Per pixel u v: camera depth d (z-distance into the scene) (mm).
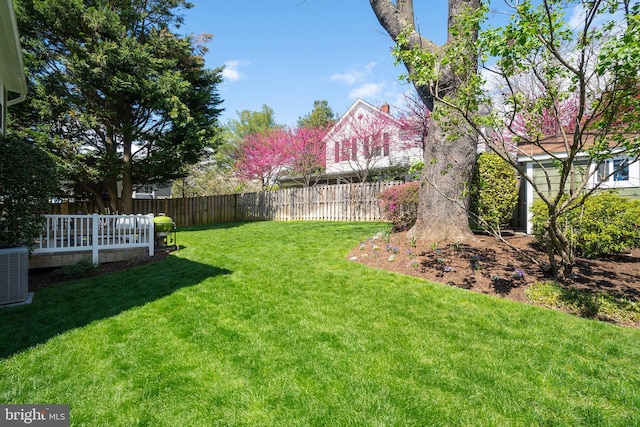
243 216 15328
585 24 2811
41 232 4887
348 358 2514
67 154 9836
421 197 6180
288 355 2566
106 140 11102
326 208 12367
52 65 9594
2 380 2240
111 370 2379
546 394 2092
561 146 7105
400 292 3945
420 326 3064
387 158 16984
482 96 3738
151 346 2734
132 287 4426
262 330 3012
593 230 5074
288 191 13625
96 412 1945
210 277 4727
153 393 2117
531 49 3012
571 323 3088
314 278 4547
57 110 9500
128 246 6332
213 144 11898
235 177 21812
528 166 7551
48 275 5207
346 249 6234
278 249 6586
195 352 2635
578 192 3473
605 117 3264
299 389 2143
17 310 3586
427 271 4684
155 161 10969
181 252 6867
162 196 23109
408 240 6148
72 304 3785
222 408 1974
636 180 6598
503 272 4508
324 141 18891
